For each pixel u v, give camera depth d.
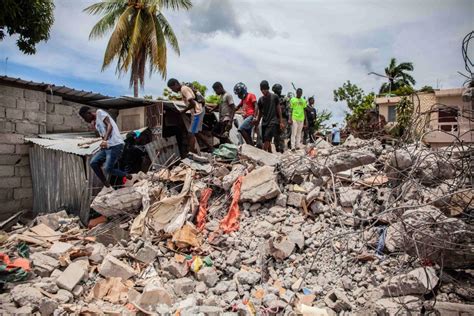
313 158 5.98
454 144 4.41
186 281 3.92
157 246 4.75
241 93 7.35
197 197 5.52
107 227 5.55
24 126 8.15
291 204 5.11
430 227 3.49
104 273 4.14
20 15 7.97
